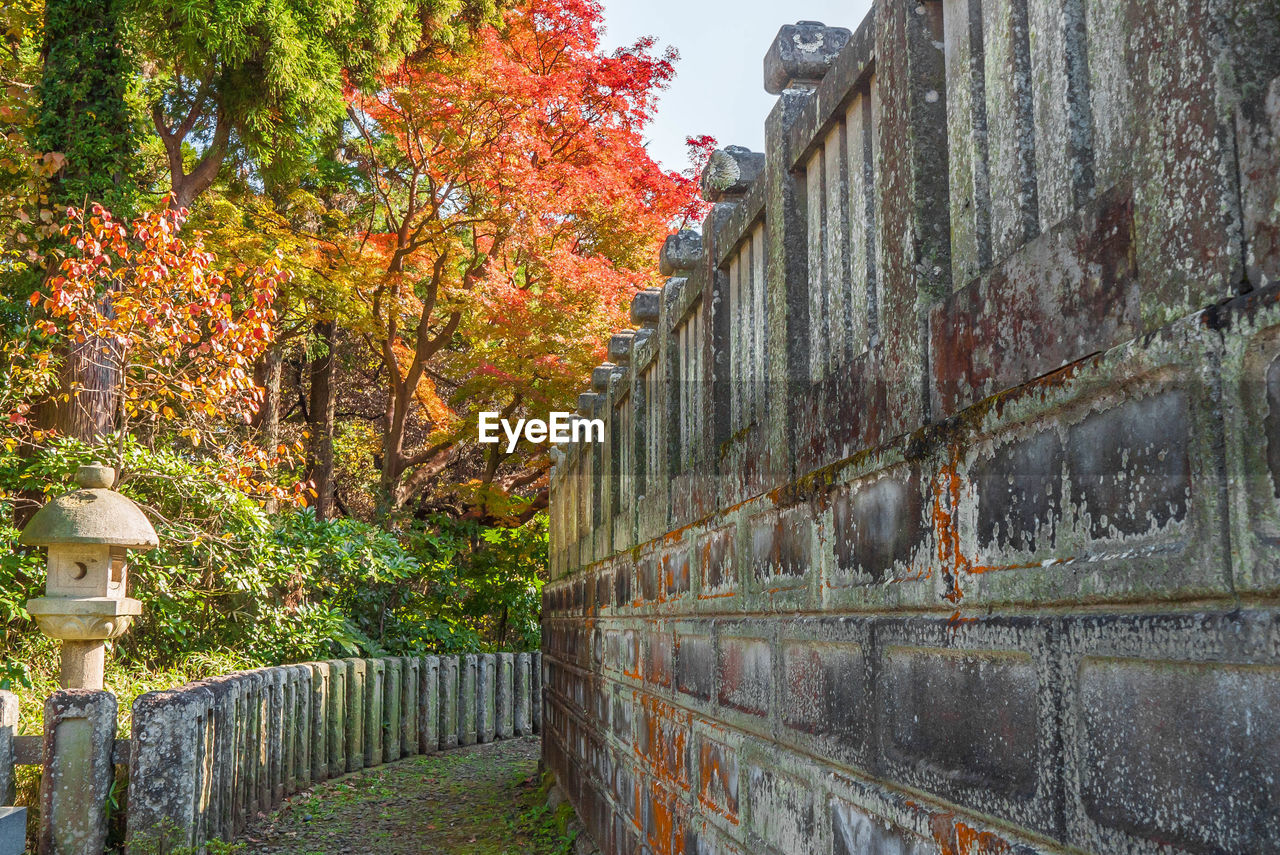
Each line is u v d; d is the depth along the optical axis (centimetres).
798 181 296
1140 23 138
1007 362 170
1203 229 123
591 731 624
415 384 1659
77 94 1051
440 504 2050
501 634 1677
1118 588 133
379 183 1703
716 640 349
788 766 267
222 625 928
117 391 891
